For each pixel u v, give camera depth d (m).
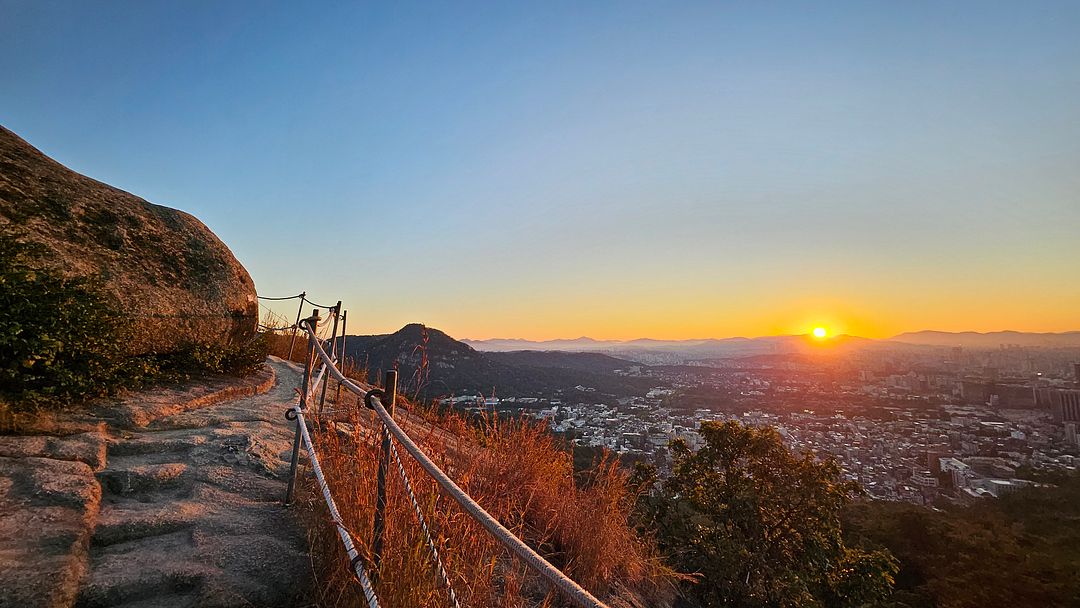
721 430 10.61
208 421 5.60
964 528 20.27
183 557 2.89
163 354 7.23
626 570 4.79
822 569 9.27
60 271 6.04
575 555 4.28
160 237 8.06
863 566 9.56
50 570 2.44
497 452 4.50
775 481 9.95
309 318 4.33
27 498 3.09
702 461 10.52
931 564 18.53
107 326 5.78
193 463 4.32
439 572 2.46
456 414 4.67
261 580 2.79
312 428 4.44
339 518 2.65
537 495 4.55
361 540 2.57
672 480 10.48
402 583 2.36
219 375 7.83
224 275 8.66
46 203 6.88
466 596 2.65
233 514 3.53
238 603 2.62
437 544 2.72
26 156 7.43
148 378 6.33
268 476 4.36
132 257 7.36
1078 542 19.86
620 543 4.75
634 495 5.57
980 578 16.80
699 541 7.81
